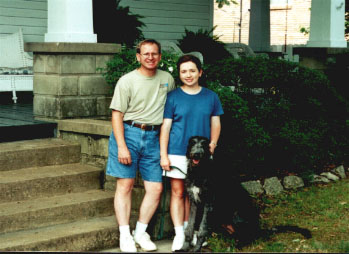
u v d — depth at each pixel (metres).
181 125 4.60
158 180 4.77
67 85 6.15
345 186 7.48
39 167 5.58
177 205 4.82
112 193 5.43
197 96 4.64
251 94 7.47
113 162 4.69
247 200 5.10
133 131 4.66
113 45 6.45
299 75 7.84
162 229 5.11
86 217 5.10
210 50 11.69
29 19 10.23
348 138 8.67
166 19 12.60
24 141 5.91
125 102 4.59
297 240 5.17
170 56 6.46
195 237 4.85
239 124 6.56
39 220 4.80
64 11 6.20
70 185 5.37
